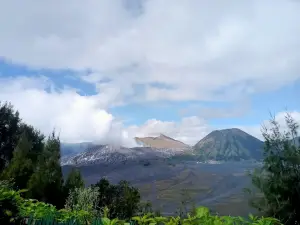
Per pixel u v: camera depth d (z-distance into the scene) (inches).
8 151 1061.1
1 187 142.8
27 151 748.6
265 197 258.2
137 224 107.3
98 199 517.0
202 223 94.9
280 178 256.8
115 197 576.1
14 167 674.8
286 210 246.4
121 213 543.2
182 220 97.3
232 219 93.2
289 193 253.1
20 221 136.3
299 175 258.5
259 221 92.0
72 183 665.0
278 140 275.4
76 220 136.6
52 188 645.3
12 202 134.4
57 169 685.9
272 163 265.4
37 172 651.5
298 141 277.0
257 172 272.2
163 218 100.7
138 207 563.2
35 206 145.7
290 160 261.9
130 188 607.5
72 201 462.3
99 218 121.9
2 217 127.0
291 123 283.0
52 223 134.6
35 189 633.6
